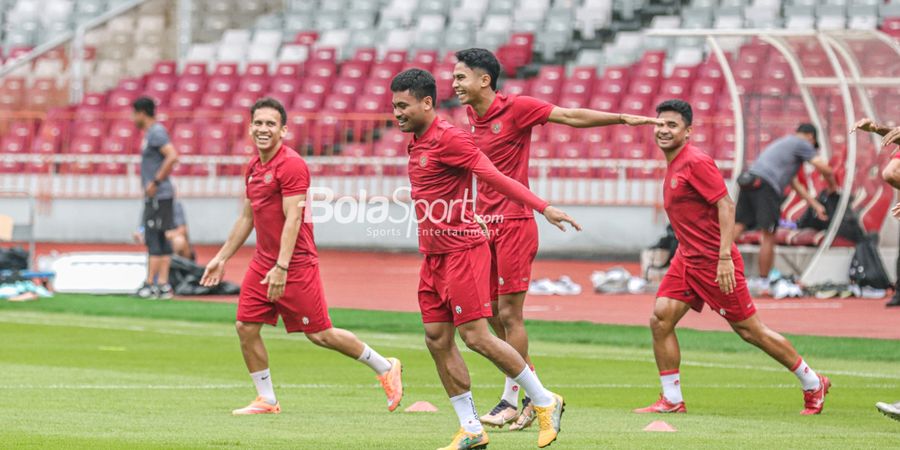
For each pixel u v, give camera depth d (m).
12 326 50.66
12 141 98.12
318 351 44.03
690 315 54.56
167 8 104.62
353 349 30.45
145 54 103.94
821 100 66.81
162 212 59.97
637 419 29.52
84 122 98.12
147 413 29.67
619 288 66.50
